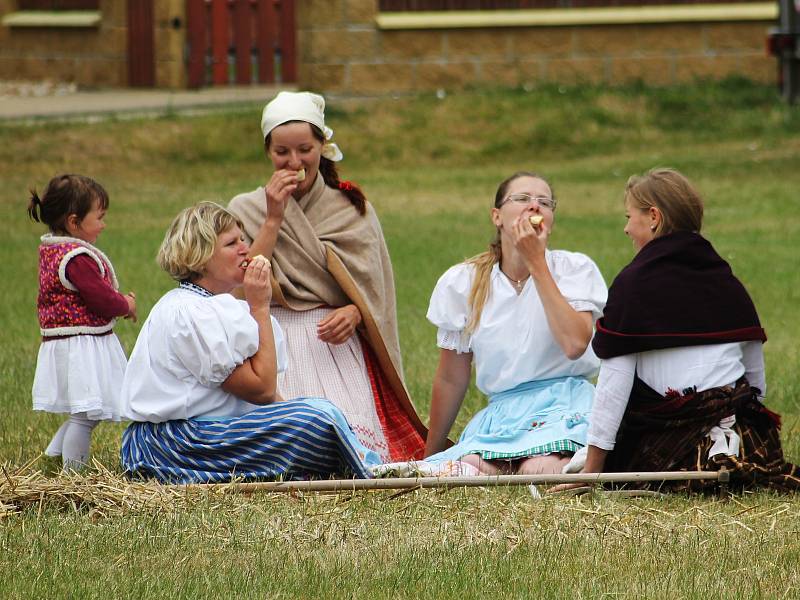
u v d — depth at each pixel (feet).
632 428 68.44
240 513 59.93
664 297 67.05
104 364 73.51
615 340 66.54
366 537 57.00
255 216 79.30
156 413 66.80
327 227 79.82
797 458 74.90
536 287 71.31
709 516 61.36
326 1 245.24
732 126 235.61
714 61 248.11
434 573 52.16
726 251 155.12
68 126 228.63
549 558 54.24
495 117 237.25
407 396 80.02
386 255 82.48
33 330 117.91
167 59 269.23
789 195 191.62
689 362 67.21
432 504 62.39
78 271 72.79
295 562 53.52
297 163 78.23
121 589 49.90
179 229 67.67
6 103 252.01
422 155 228.63
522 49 248.73
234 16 273.95
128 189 203.51
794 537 58.08
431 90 248.32
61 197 73.67
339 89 247.09
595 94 244.83
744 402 67.82
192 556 54.03
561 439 69.92
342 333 77.61
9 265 151.12
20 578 50.93
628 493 65.31
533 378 73.82
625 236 166.71
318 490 64.13
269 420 66.39
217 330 65.87
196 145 224.94
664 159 220.23
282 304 78.64
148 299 129.29
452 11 248.32
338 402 76.95
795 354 106.32
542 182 73.82
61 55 277.23
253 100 254.27
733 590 50.70
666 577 52.11
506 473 70.44
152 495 62.34
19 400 89.81
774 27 245.24
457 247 161.68
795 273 141.79
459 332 75.61
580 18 246.88
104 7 271.90
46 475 70.85
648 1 247.70
